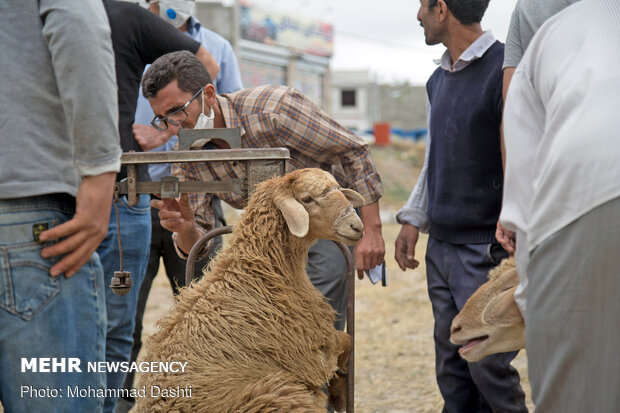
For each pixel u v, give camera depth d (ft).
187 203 11.44
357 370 18.98
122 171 11.86
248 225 9.88
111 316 12.33
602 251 5.93
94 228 7.18
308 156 12.29
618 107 6.07
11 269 6.89
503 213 7.18
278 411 8.64
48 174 7.04
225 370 8.96
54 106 7.15
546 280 6.33
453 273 12.37
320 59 125.70
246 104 11.80
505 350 7.64
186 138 10.45
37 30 7.11
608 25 6.55
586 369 6.09
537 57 7.05
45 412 7.11
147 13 12.49
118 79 11.98
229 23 103.65
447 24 12.06
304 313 9.59
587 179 6.03
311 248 12.45
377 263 12.60
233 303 9.37
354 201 10.58
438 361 12.99
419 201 13.66
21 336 6.97
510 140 7.16
